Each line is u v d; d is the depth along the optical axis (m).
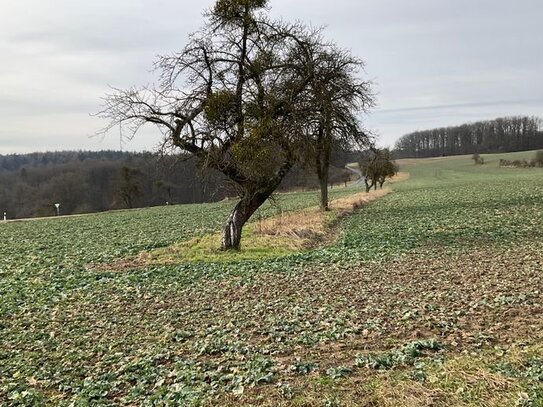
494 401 7.17
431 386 7.88
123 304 15.68
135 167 92.00
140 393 8.83
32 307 15.79
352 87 24.69
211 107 21.20
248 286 16.95
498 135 184.88
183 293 16.58
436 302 13.15
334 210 43.50
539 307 11.93
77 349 11.59
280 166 23.89
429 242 24.38
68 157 153.75
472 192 61.00
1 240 36.78
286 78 23.47
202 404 8.05
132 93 21.70
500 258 19.03
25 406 8.73
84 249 29.11
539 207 37.38
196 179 23.58
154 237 33.53
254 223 35.16
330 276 17.70
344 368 9.00
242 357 10.13
